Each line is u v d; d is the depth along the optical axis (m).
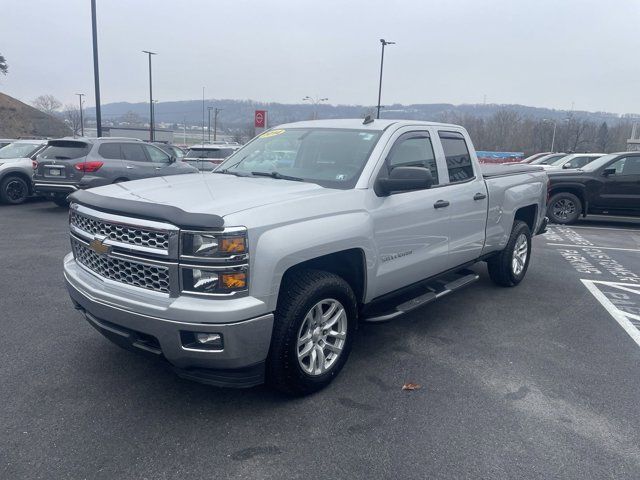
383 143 4.29
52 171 11.40
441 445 3.13
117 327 3.33
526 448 3.12
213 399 3.58
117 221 3.23
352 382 3.90
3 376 3.80
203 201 3.28
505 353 4.54
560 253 9.18
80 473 2.76
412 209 4.38
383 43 30.05
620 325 5.36
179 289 3.05
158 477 2.76
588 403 3.69
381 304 4.55
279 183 4.00
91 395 3.57
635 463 3.02
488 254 5.99
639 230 12.30
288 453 3.00
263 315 3.16
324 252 3.49
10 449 2.94
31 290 5.90
